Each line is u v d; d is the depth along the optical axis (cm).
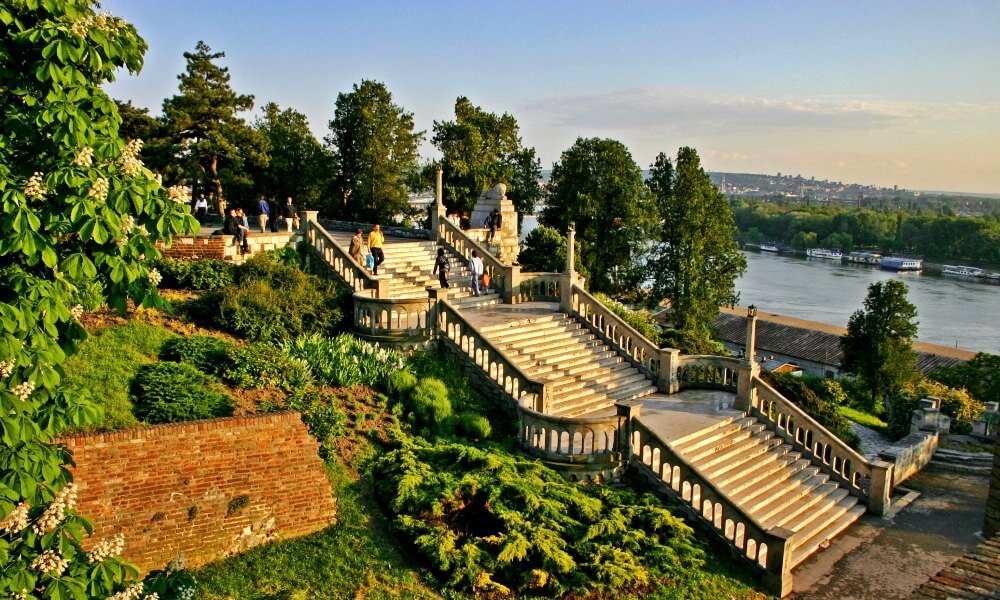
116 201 834
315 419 1656
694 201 4553
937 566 1805
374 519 1505
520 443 1928
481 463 1650
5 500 759
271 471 1420
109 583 812
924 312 8962
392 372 2023
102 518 1259
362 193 4578
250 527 1396
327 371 1933
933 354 5509
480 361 2177
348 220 4669
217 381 1720
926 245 15438
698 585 1541
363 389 1972
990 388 3841
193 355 1747
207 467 1357
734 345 6306
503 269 2956
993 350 6906
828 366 5662
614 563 1452
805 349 5938
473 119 4722
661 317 6000
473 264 2817
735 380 2591
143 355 1727
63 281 855
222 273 2244
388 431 1789
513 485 1571
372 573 1360
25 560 786
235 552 1378
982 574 1107
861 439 3008
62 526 816
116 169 866
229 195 4356
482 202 3809
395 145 4712
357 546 1423
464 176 4544
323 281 2430
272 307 2058
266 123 4912
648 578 1488
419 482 1548
